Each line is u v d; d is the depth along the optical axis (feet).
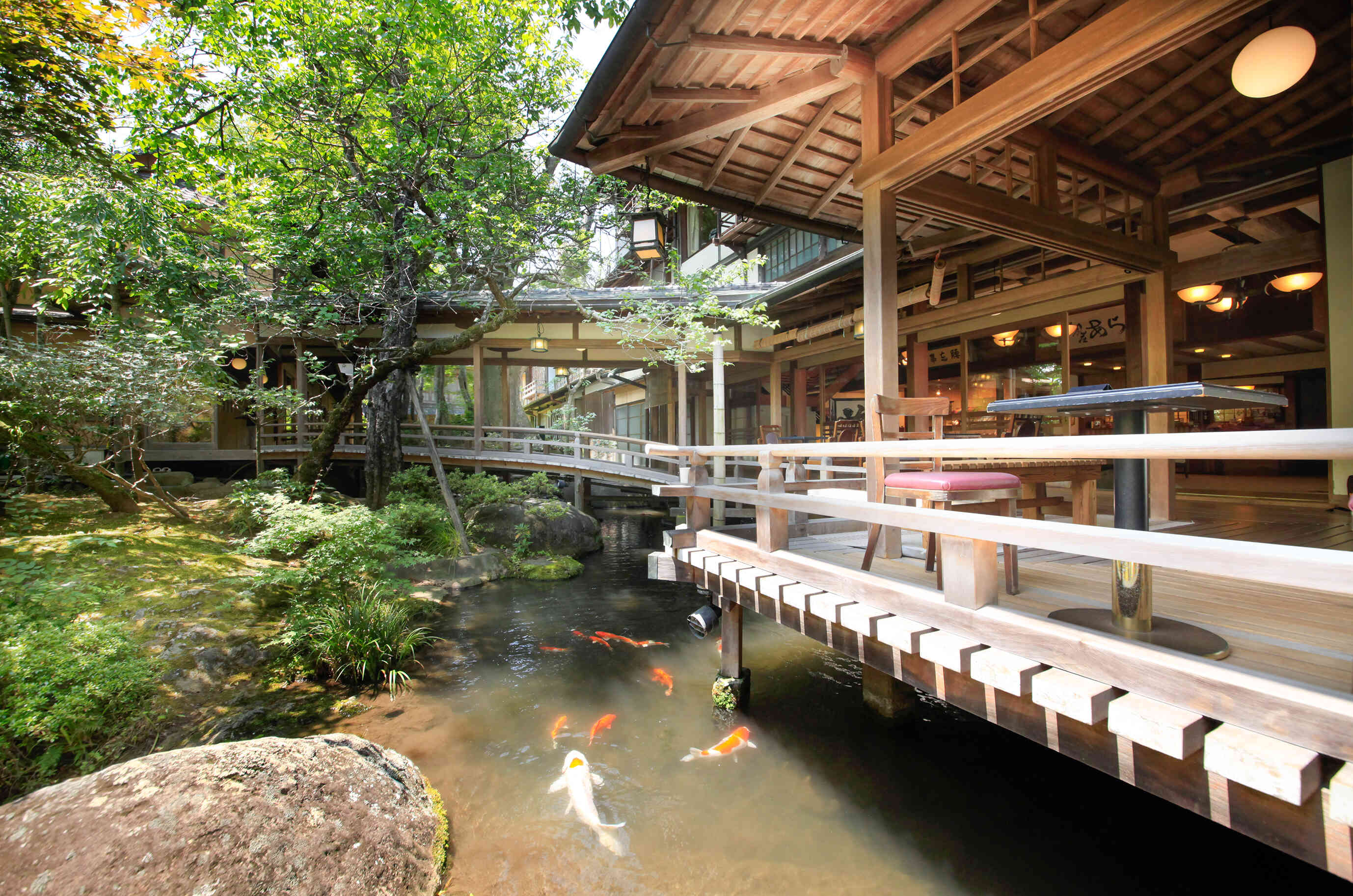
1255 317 19.90
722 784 9.93
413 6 19.61
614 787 9.89
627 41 9.50
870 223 11.02
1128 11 7.38
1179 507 17.90
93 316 19.16
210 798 7.18
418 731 11.94
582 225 26.04
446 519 26.48
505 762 10.75
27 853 6.34
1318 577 3.79
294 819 7.43
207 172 20.93
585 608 20.51
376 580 19.03
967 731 11.49
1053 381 26.94
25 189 15.85
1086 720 4.96
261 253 22.44
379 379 25.98
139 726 10.81
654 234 18.88
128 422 18.69
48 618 11.55
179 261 19.95
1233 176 14.83
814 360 32.07
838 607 7.86
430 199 22.00
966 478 7.33
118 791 7.04
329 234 22.72
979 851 8.24
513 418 59.41
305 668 14.26
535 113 24.66
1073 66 7.88
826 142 13.35
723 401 31.09
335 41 20.22
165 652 12.90
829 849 8.30
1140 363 16.80
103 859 6.35
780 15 9.48
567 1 20.07
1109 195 16.03
